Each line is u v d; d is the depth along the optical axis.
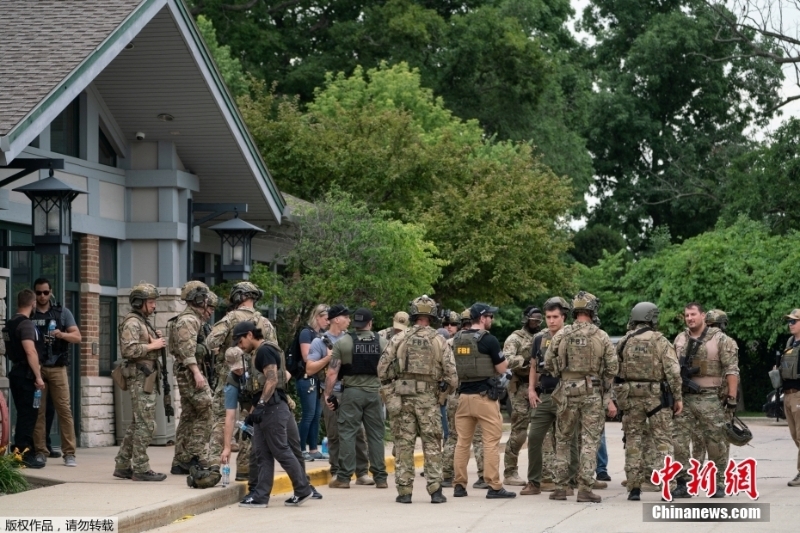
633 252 65.88
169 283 20.11
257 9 54.38
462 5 57.75
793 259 37.69
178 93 19.23
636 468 14.38
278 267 27.56
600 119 64.50
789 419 16.64
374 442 15.93
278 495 15.00
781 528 12.16
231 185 21.67
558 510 13.51
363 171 31.73
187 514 12.98
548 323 15.17
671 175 64.88
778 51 55.41
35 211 15.02
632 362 14.30
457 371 14.85
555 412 15.06
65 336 15.76
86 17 16.83
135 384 14.43
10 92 14.58
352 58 53.34
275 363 13.72
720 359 14.87
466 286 33.19
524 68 52.16
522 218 33.19
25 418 15.31
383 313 25.69
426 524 12.44
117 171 19.98
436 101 47.38
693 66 63.94
